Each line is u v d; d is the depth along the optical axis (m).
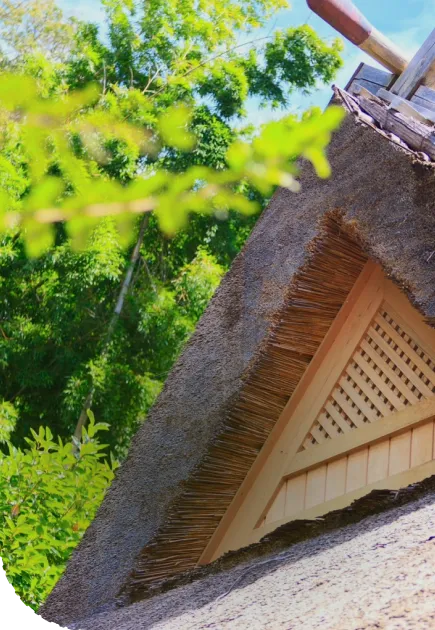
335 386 3.60
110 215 0.78
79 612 3.55
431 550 1.82
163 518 3.51
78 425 11.81
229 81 12.25
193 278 12.26
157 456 3.71
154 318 12.27
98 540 3.70
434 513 2.21
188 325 12.38
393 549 1.97
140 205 0.78
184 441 3.66
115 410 11.87
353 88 4.25
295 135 0.75
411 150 3.44
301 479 3.56
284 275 3.69
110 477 4.25
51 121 0.77
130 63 11.96
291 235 3.78
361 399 3.51
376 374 3.49
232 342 3.76
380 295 3.56
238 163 0.77
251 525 3.60
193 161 11.34
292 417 3.67
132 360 12.58
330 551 2.28
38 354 12.01
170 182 0.78
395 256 3.23
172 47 12.09
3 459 4.21
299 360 3.65
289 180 0.78
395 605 1.52
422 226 3.20
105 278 12.41
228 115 12.33
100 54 11.84
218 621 2.02
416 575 1.66
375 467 3.35
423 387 3.33
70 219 0.77
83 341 12.42
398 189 3.33
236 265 4.01
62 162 0.80
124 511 3.69
